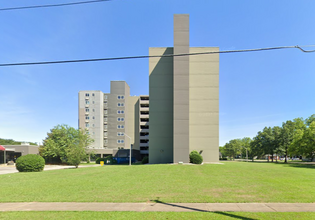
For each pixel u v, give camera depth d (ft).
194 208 26.55
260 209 26.00
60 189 39.58
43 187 42.01
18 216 23.62
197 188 39.63
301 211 25.04
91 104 255.09
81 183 46.52
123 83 264.93
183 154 116.67
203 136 132.16
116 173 67.00
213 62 136.67
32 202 30.17
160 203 28.99
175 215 23.61
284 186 41.68
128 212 24.85
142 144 249.34
